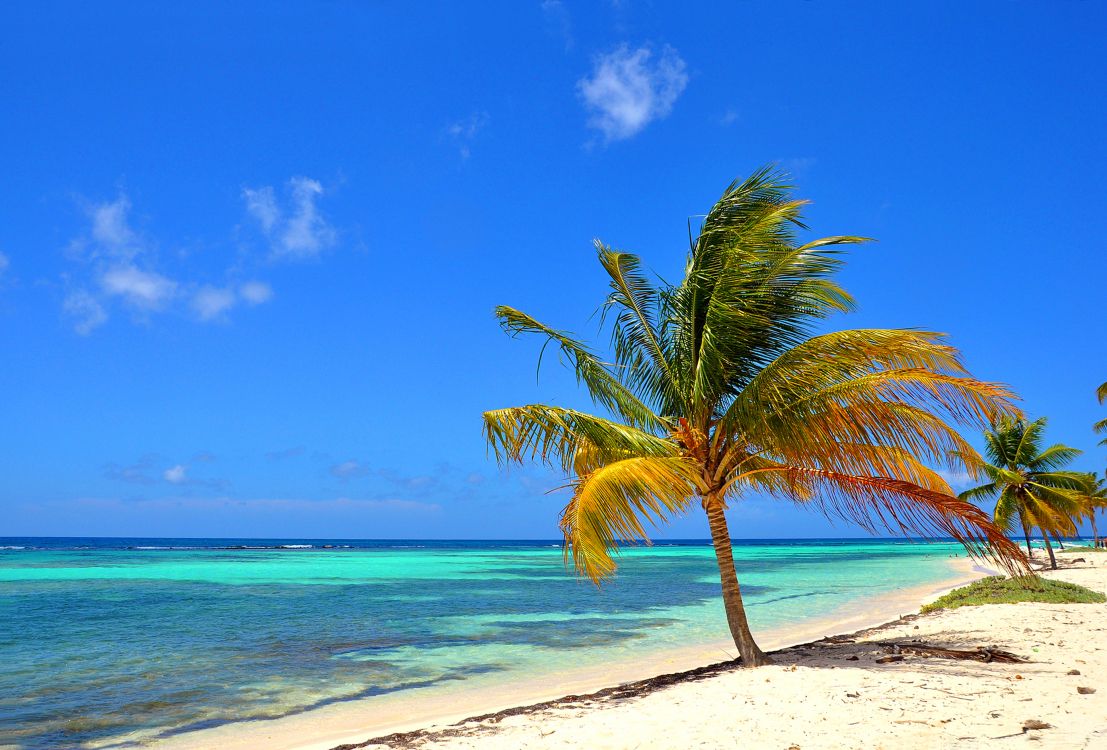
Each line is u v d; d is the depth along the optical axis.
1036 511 32.03
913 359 8.85
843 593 28.73
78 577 38.78
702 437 10.52
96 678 12.45
